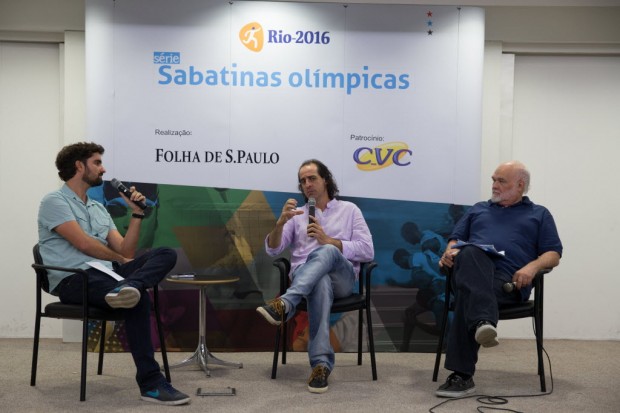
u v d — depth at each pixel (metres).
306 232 3.72
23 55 4.55
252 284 4.14
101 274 3.05
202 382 3.31
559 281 4.74
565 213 4.76
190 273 4.11
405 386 3.26
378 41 4.20
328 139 4.18
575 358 4.02
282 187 4.16
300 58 4.18
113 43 4.09
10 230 4.56
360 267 3.65
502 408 2.87
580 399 3.04
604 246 4.75
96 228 3.32
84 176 3.29
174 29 4.12
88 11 4.07
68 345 4.27
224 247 4.13
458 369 3.08
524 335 4.72
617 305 4.74
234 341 4.13
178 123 4.12
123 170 4.08
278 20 4.17
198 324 4.12
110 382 3.30
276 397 3.03
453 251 3.31
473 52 4.20
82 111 4.40
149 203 4.09
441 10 4.20
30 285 4.58
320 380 3.13
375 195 4.18
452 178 4.19
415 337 4.16
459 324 3.09
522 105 4.76
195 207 4.12
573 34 4.62
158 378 2.94
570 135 4.76
